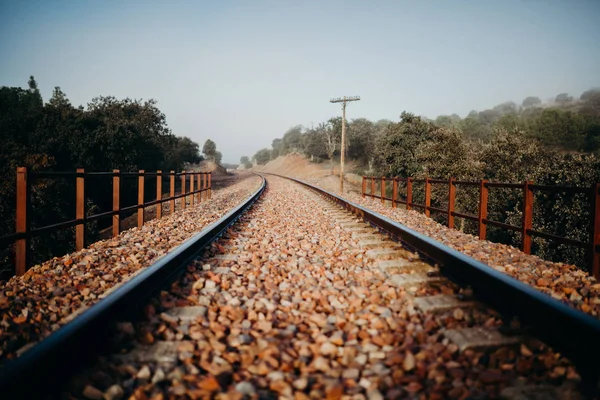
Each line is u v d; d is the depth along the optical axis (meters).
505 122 68.50
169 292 3.88
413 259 5.13
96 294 4.23
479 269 3.70
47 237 17.28
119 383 2.33
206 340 2.87
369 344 2.75
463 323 3.06
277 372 2.38
